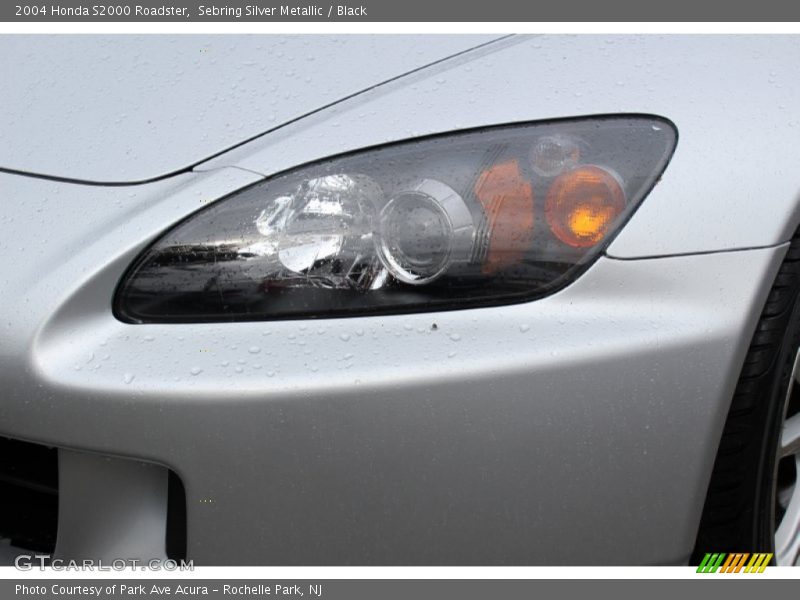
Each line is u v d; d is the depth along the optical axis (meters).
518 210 1.27
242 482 1.17
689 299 1.26
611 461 1.22
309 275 1.24
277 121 1.37
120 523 1.24
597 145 1.31
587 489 1.22
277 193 1.28
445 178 1.28
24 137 1.42
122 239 1.24
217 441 1.16
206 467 1.17
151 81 1.49
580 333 1.22
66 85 1.51
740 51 1.44
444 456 1.18
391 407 1.17
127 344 1.20
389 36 1.53
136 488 1.23
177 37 1.60
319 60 1.48
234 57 1.51
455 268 1.25
